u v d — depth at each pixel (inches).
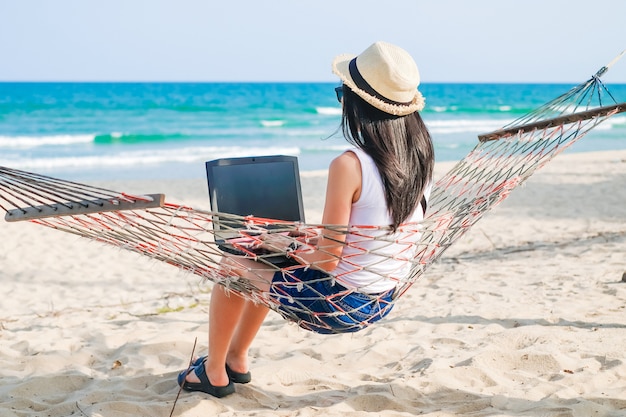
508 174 111.0
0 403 117.8
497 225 368.2
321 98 2472.9
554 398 113.6
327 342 149.8
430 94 3080.7
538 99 2827.3
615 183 530.0
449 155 953.5
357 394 118.6
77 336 161.8
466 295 198.4
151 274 277.9
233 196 106.0
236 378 121.9
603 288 196.2
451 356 136.9
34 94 2333.9
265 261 95.7
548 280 214.4
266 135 1216.8
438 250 107.6
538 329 152.4
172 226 89.1
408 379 124.3
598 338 144.8
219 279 99.1
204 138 1163.3
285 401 118.3
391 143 93.3
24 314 211.8
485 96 3014.3
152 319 185.2
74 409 115.8
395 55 92.9
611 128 1448.1
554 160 717.9
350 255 93.8
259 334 162.6
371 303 100.6
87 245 332.2
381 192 93.6
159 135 1131.3
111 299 236.2
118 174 737.0
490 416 108.5
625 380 121.4
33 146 1002.7
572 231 345.7
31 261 301.0
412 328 163.5
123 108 1718.8
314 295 98.8
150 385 126.3
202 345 150.2
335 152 986.1
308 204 467.8
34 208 91.1
